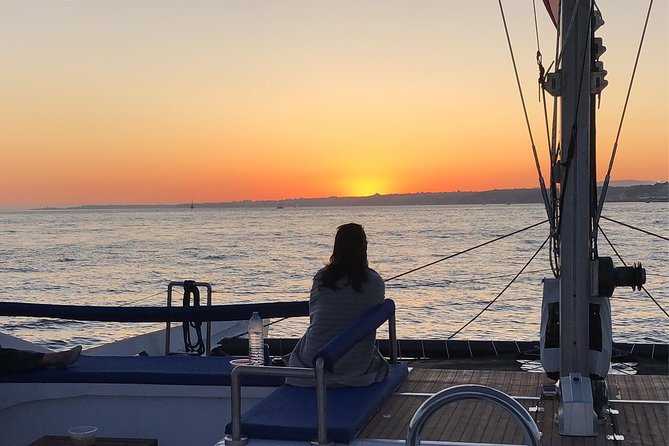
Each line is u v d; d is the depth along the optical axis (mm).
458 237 67250
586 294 4199
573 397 3967
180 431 5258
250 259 47906
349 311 4539
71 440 4383
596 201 4262
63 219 164375
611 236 61469
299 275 37531
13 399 5348
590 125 4230
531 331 17844
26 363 4816
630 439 3861
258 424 3730
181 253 53750
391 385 4684
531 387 4875
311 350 4555
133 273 39719
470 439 3840
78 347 4992
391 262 43375
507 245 55938
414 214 159125
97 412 5336
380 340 7414
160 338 7250
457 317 20609
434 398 2738
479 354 7371
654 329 17547
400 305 23891
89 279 37125
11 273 40375
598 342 4230
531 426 2639
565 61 4164
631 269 4137
